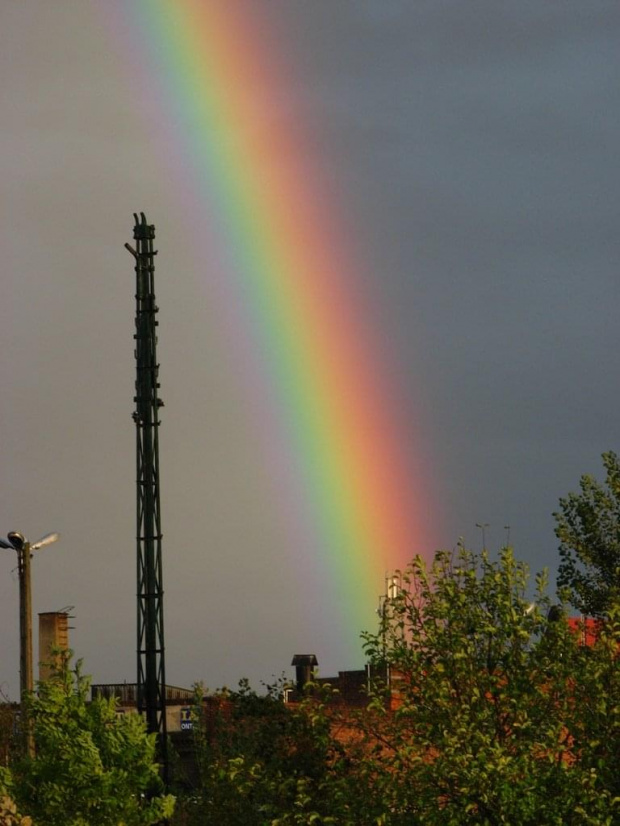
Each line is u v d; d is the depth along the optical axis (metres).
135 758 35.44
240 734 47.62
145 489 69.94
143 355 71.38
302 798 33.28
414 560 34.62
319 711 34.72
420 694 33.00
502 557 34.66
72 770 33.97
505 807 30.50
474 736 31.19
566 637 33.69
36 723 35.09
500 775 30.53
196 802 46.34
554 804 30.77
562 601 35.16
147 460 69.81
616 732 32.31
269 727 47.00
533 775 30.98
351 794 32.69
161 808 35.38
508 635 33.75
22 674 49.84
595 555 45.50
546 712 33.00
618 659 32.78
